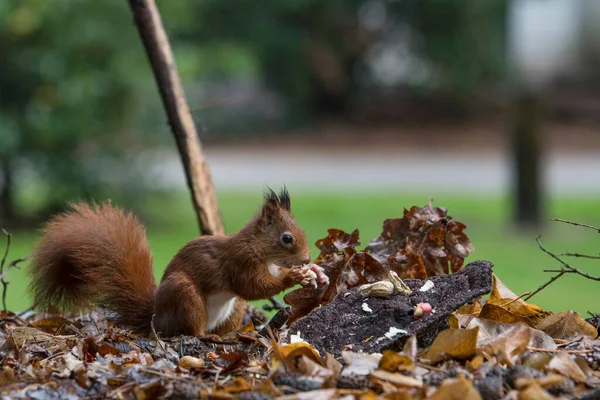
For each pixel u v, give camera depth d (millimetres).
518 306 4777
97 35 15445
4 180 16453
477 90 32062
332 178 23000
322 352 4367
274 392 3756
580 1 35500
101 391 4004
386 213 17344
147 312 5176
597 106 32125
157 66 6277
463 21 29859
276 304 5969
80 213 5484
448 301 4496
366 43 30938
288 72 30344
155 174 16797
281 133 31141
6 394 3986
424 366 4035
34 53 15547
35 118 15484
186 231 16375
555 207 18188
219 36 27641
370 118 32406
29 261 5426
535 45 35094
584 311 9828
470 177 23062
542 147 16578
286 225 5000
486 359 4113
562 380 3844
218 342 4723
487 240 15398
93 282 5238
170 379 3984
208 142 30125
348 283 4965
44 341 4770
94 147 16188
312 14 29656
